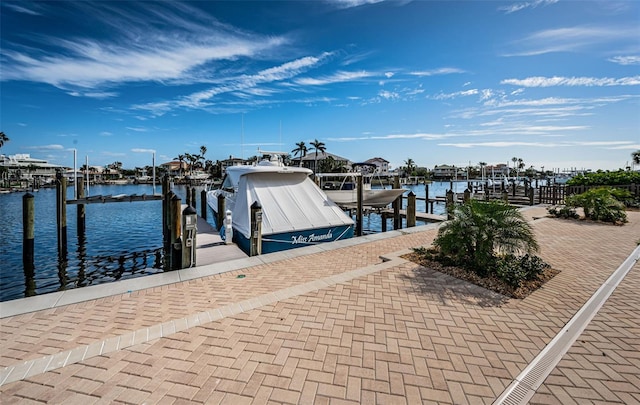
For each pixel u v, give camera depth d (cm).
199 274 582
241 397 261
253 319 397
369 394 265
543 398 259
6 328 377
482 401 257
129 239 1442
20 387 272
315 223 984
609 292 478
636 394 263
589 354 320
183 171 9819
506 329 373
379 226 2042
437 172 10662
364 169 2295
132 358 314
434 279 545
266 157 1727
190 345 337
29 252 1024
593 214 1209
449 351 328
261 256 712
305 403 255
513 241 543
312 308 431
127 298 472
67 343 344
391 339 352
